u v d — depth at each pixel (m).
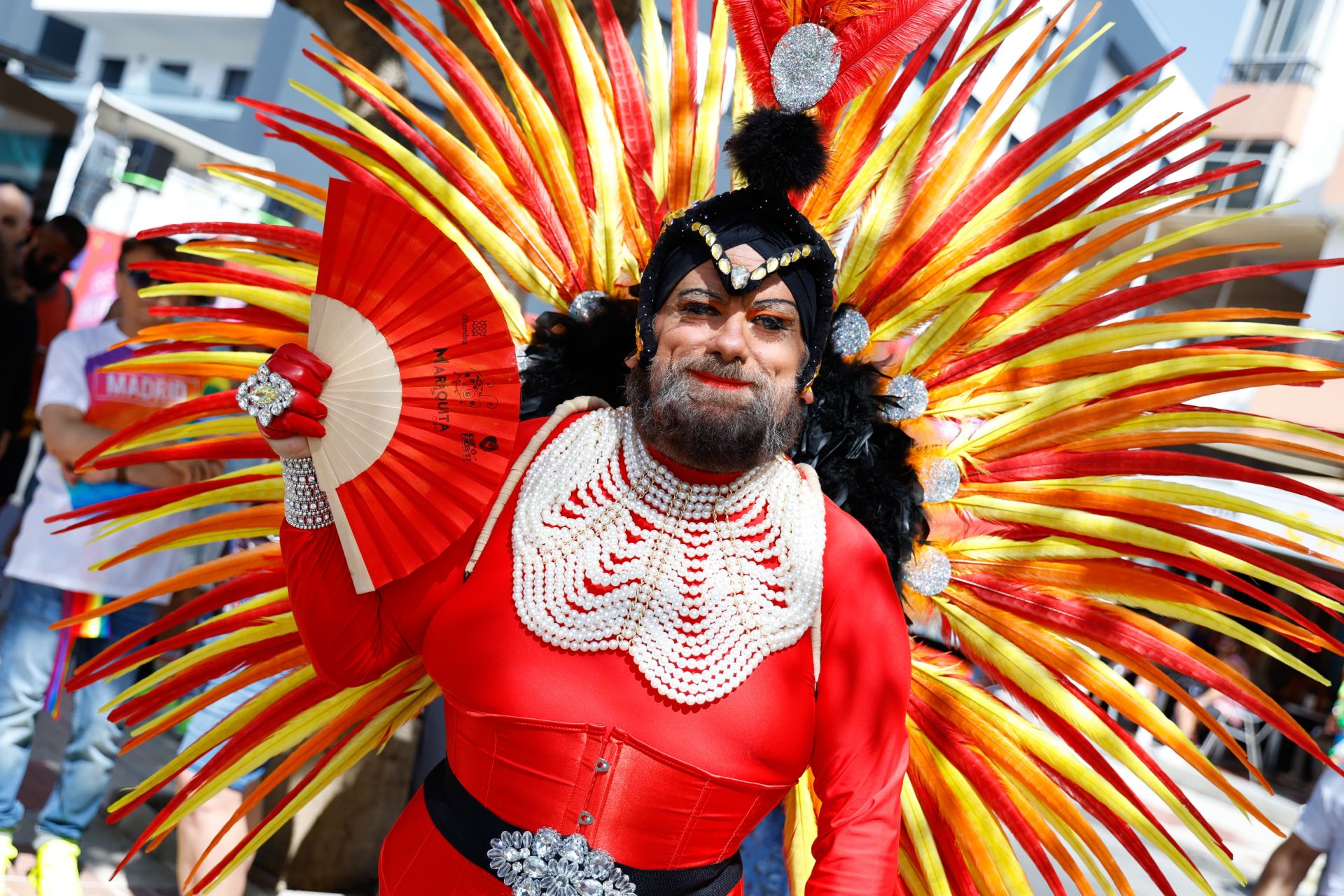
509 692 1.31
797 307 1.34
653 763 1.30
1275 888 3.76
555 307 1.81
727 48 1.81
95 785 3.18
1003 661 1.69
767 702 1.33
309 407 1.26
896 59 1.49
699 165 1.79
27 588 3.10
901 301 1.72
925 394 1.69
